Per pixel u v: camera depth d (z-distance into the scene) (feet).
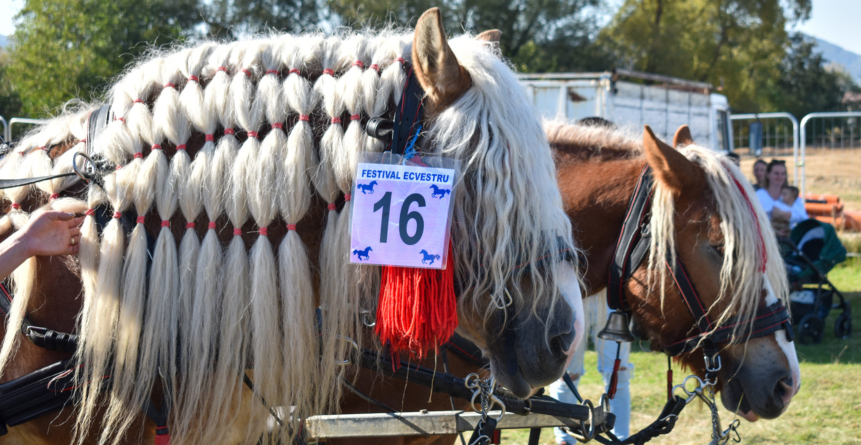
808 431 11.75
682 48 74.49
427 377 6.14
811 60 117.60
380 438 6.42
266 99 4.51
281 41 4.86
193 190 4.41
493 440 6.95
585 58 69.10
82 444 4.67
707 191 6.72
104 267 4.33
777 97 112.47
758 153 30.45
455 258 4.28
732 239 6.49
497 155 4.17
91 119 4.79
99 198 4.45
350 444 6.51
